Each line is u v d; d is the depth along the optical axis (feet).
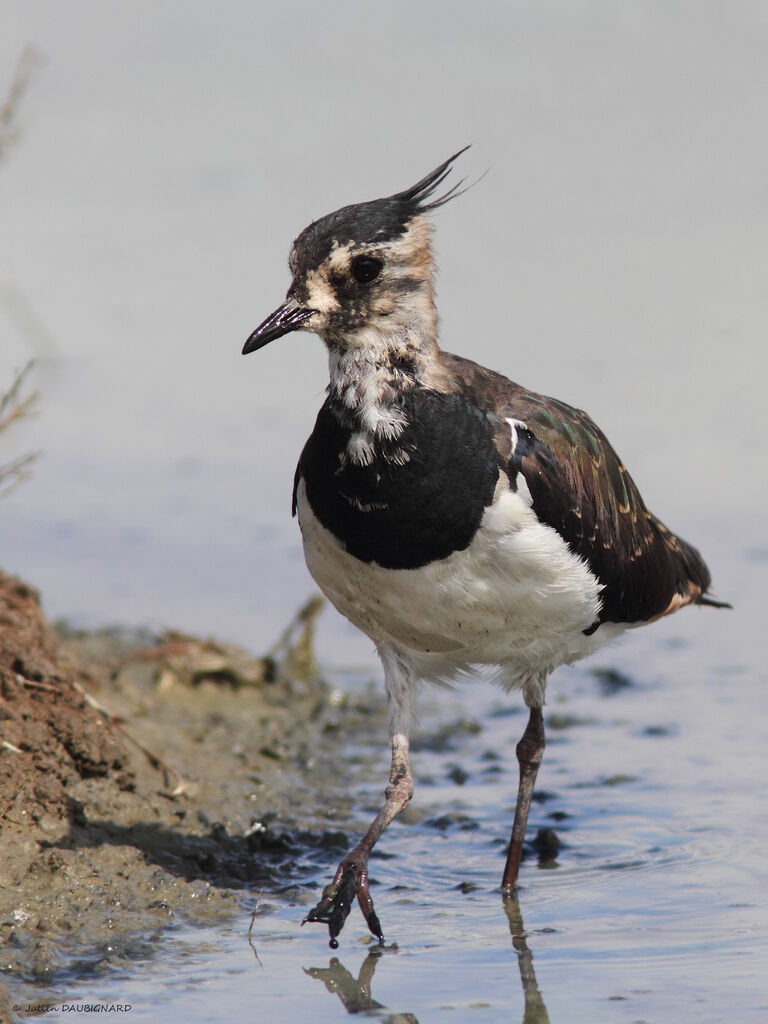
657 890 33.47
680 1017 27.02
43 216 78.69
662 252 74.49
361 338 31.81
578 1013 27.32
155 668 46.57
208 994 28.43
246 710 45.57
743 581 53.06
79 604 51.72
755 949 29.94
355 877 31.07
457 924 31.96
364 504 31.22
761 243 75.15
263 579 54.44
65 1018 27.32
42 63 75.61
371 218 32.01
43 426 62.90
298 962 29.91
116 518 57.82
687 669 48.83
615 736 43.75
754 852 35.37
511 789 40.57
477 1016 27.37
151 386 65.46
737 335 67.00
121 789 36.78
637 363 64.69
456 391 31.89
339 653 51.37
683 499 56.24
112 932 31.01
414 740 44.32
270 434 62.75
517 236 76.33
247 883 34.19
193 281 72.38
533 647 33.42
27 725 35.29
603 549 34.06
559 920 32.04
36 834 33.58
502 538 31.22
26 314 66.90
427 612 32.04
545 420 33.24
